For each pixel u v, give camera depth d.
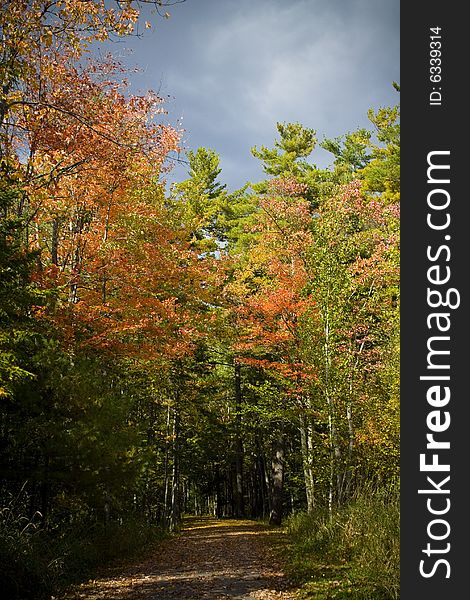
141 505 23.31
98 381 13.61
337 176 31.64
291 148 33.41
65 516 13.78
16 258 10.71
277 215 19.52
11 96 12.28
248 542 16.83
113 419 13.30
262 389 19.09
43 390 12.24
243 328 20.48
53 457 11.97
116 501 15.38
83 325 14.69
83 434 12.18
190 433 29.08
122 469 13.49
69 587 9.55
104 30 11.05
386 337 17.36
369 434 15.56
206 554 14.36
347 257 16.36
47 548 10.66
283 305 17.47
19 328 10.80
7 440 11.92
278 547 14.67
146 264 17.16
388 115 29.11
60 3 10.58
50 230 17.86
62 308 14.25
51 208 15.09
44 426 11.87
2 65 10.97
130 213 17.12
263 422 24.47
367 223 17.83
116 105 13.84
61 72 12.89
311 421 18.58
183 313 19.06
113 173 14.88
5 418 11.72
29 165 12.99
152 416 24.20
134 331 16.00
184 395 24.59
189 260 19.75
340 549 11.33
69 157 13.98
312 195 28.92
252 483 40.84
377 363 16.98
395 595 7.57
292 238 18.75
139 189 17.02
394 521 10.44
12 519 11.00
